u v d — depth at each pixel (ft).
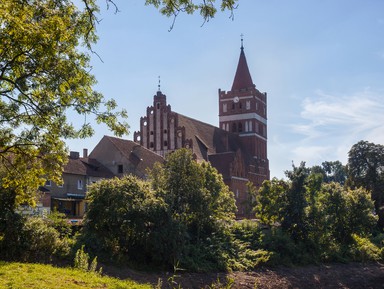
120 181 111.34
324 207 187.21
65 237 99.71
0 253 79.92
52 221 99.86
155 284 92.68
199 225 134.82
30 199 82.48
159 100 288.92
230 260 127.44
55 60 63.00
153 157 246.06
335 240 184.75
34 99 68.18
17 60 61.05
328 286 130.93
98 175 224.94
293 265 146.00
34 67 63.52
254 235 158.10
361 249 177.78
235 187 289.94
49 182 202.18
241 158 304.09
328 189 195.42
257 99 373.40
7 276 57.16
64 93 66.80
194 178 135.13
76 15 60.54
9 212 82.58
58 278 60.95
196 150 289.74
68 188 211.20
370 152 284.41
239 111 370.12
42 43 56.39
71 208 213.25
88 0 55.21
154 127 288.30
